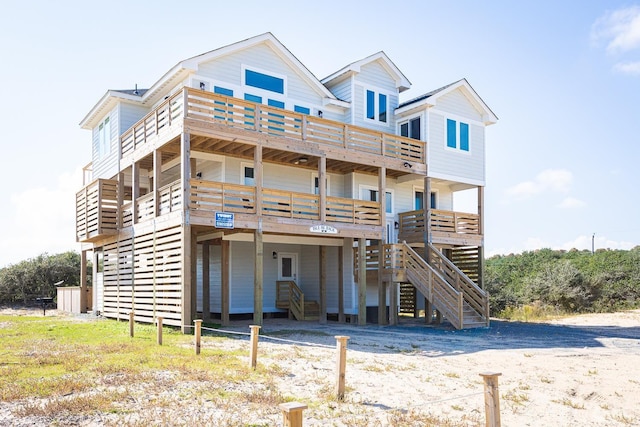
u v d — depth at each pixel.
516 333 15.43
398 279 18.14
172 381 7.51
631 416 6.63
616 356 11.09
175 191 14.93
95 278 23.33
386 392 7.45
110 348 10.55
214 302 20.31
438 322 18.84
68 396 6.62
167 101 15.59
